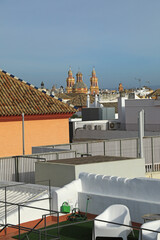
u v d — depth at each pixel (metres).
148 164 32.53
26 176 26.16
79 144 31.05
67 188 20.84
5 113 38.09
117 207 17.48
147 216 17.05
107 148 31.56
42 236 18.22
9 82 43.81
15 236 18.75
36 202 20.30
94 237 17.08
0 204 21.81
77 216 20.50
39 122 40.59
